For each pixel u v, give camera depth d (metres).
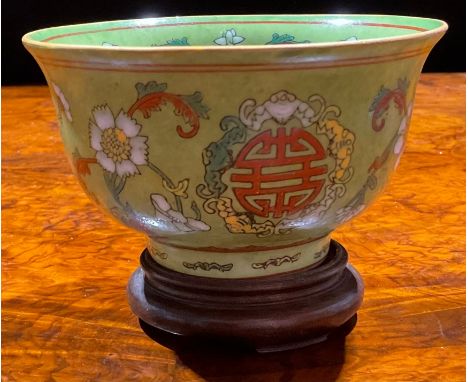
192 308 0.68
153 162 0.57
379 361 0.66
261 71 0.52
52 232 0.97
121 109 0.56
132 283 0.75
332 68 0.53
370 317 0.74
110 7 1.98
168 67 0.52
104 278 0.84
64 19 1.98
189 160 0.56
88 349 0.69
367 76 0.56
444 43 2.08
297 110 0.55
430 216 0.99
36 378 0.65
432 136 1.31
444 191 1.07
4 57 2.01
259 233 0.61
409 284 0.80
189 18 0.87
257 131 0.55
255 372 0.65
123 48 0.52
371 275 0.82
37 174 1.18
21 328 0.73
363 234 0.94
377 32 0.79
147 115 0.55
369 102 0.57
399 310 0.75
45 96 1.64
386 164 0.63
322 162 0.57
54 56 0.57
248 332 0.66
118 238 0.95
